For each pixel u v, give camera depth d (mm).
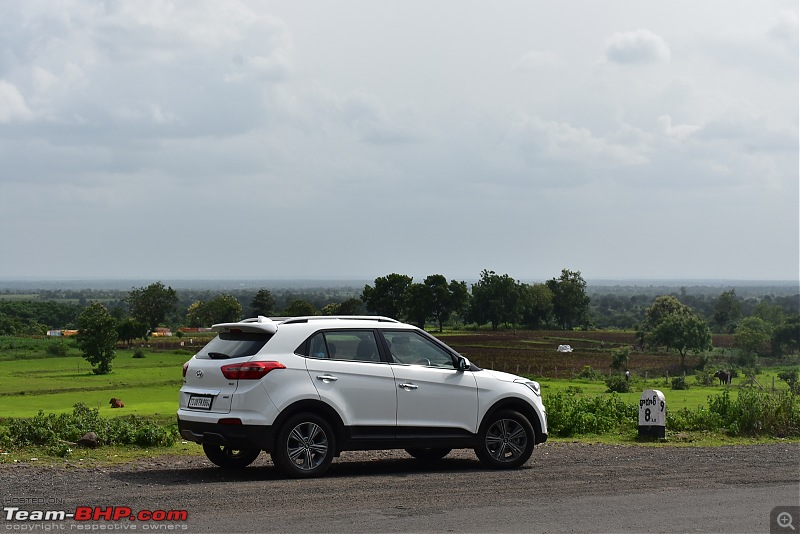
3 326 177875
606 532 7887
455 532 7773
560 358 109562
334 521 8102
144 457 12820
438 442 11523
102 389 74688
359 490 9781
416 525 8016
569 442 16062
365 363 11203
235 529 7707
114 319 101312
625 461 12812
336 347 11125
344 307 175625
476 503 9117
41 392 70812
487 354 114250
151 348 144625
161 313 198000
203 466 11914
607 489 10102
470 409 11742
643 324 176625
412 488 9977
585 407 19328
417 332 11805
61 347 142750
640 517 8539
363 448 11102
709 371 91375
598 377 83500
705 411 19062
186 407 11031
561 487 10203
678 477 11109
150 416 25625
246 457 11828
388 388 11242
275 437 10523
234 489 9719
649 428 16578
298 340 10898
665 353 124625
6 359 127938
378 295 178375
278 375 10594
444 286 175875
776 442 16781
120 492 9438
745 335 116125
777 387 71000
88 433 13531
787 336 127375
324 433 10797
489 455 11828
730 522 8375
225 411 10523
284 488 9828
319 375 10844
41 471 11000
